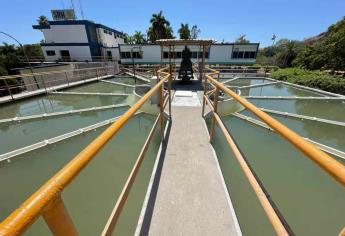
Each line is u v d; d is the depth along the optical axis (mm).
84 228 2240
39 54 32969
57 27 22375
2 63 21703
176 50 20047
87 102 7453
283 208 2447
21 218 400
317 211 2416
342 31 15414
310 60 21328
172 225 1533
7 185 3010
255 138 4102
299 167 3230
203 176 2117
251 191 2580
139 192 2633
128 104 6574
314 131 4613
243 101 1455
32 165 3436
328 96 8438
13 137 4469
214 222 1565
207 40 7414
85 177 3004
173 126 3504
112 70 16172
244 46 19422
